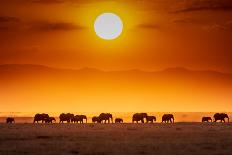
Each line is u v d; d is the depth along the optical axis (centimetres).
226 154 4962
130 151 5131
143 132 7406
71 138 6475
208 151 5144
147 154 4934
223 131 7619
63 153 5009
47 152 5066
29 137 6606
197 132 7381
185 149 5284
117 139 6347
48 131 7638
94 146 5538
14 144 5772
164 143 5831
